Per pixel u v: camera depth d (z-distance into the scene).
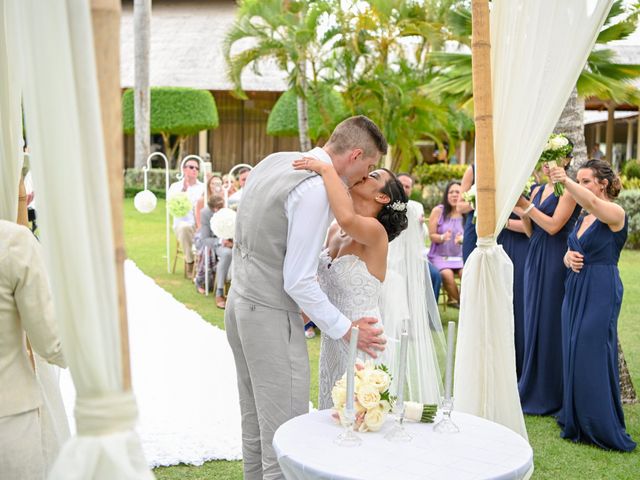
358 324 2.95
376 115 17.17
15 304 2.37
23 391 2.41
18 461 2.38
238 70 16.86
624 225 4.38
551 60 3.32
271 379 2.91
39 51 1.62
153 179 20.75
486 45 3.43
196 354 6.10
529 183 4.91
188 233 9.77
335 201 2.85
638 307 8.25
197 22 27.66
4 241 2.33
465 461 2.31
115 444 1.71
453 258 7.77
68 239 1.66
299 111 18.12
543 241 4.98
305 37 16.47
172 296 8.53
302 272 2.82
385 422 2.68
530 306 5.04
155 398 4.93
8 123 2.71
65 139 1.64
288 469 2.35
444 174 19.00
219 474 3.77
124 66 24.78
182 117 23.42
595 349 4.34
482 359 3.59
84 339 1.68
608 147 21.25
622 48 18.73
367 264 3.12
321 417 2.73
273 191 2.87
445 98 13.40
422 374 3.68
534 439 4.50
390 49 17.44
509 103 3.46
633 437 4.50
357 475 2.18
